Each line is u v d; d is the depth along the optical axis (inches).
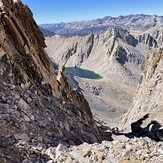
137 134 2000.5
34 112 783.7
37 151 561.0
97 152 540.1
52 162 521.0
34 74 1104.8
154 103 2817.4
